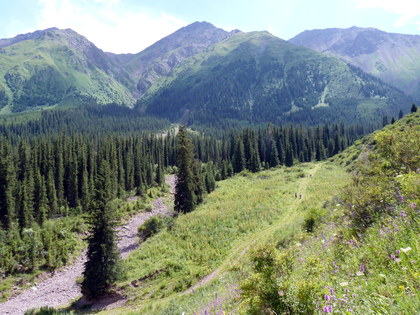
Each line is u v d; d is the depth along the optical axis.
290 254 6.48
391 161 10.70
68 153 72.81
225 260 23.12
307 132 136.00
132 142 119.62
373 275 4.70
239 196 47.16
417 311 3.09
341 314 3.74
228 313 8.18
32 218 42.81
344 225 9.23
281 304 5.23
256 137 115.06
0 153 52.72
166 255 27.02
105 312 21.09
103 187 27.27
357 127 153.62
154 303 19.73
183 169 45.81
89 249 25.58
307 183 50.72
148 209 59.19
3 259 31.00
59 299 26.95
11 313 24.83
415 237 4.75
